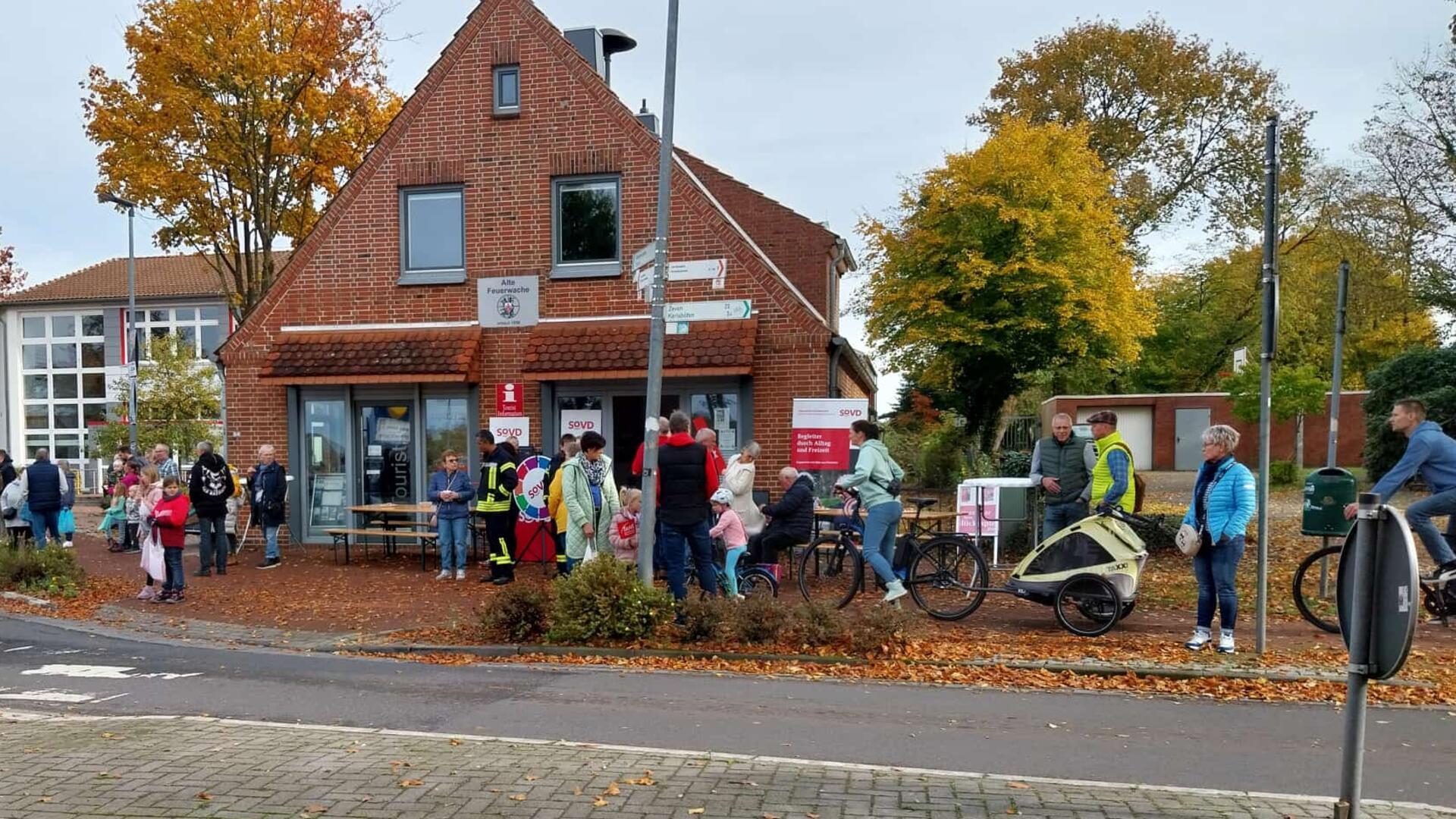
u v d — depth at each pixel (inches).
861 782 204.1
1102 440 378.9
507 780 203.5
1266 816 186.2
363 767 213.0
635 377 593.9
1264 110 1396.4
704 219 608.1
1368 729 253.4
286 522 665.6
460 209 653.3
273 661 356.2
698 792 196.5
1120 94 1411.2
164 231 948.6
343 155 950.4
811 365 589.3
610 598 358.9
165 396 1389.0
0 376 1753.2
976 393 1058.1
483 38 641.0
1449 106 1009.5
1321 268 1409.9
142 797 194.1
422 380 618.5
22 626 430.6
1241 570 508.4
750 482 442.0
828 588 463.8
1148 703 281.4
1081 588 364.5
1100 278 959.6
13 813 186.2
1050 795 196.2
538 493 577.9
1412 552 142.9
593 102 626.2
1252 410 1073.5
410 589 501.4
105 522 709.3
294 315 666.8
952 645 348.2
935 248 956.0
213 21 874.1
